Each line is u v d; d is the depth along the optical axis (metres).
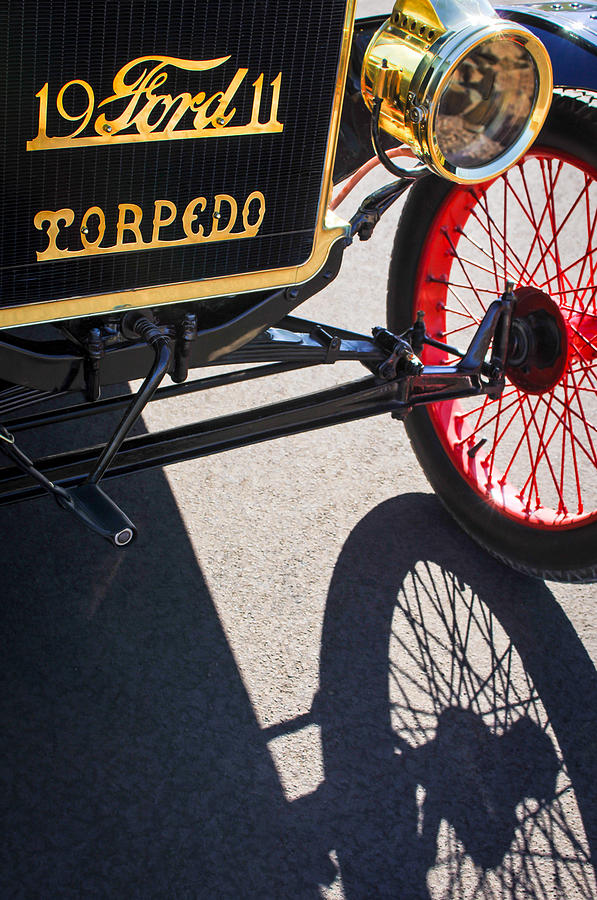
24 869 1.68
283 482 2.62
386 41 1.61
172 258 1.56
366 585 2.33
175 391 1.98
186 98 1.42
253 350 1.90
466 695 2.08
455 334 3.32
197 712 1.99
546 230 4.04
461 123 1.59
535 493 2.53
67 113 1.34
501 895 1.72
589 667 2.18
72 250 1.47
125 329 1.63
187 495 2.55
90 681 2.03
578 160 2.02
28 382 1.63
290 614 2.23
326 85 1.52
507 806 1.86
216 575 2.31
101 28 1.30
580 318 2.23
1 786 1.82
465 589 2.35
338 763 1.92
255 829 1.78
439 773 1.92
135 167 1.44
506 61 1.54
